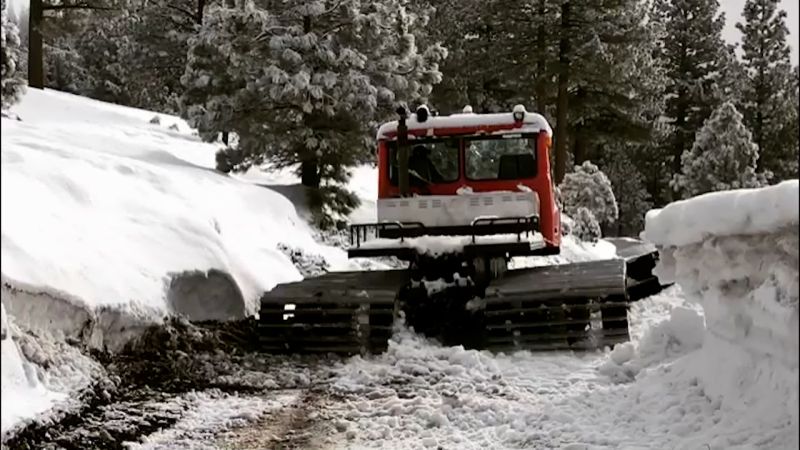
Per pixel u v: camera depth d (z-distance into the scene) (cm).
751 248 450
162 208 1002
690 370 566
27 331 645
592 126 3409
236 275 978
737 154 3322
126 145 1497
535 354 827
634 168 4381
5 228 704
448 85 3344
